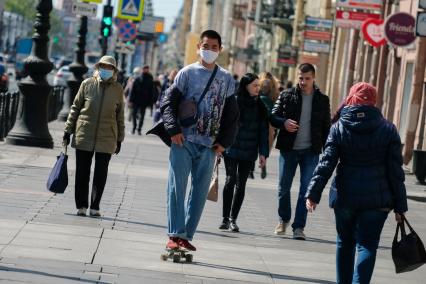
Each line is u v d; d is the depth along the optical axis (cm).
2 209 2286
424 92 5547
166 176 3478
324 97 2408
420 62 5544
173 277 1697
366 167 1596
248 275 1792
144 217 2416
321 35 7594
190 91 1839
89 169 2359
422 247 1599
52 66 3978
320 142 2403
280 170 2425
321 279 1827
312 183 1611
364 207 1590
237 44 17762
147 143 5197
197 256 1931
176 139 1822
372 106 1606
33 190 2689
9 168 3155
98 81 2378
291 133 2391
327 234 2525
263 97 2397
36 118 3947
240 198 2386
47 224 2122
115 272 1684
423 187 4159
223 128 1870
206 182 1862
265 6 12888
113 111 2372
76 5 5228
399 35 4188
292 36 11575
